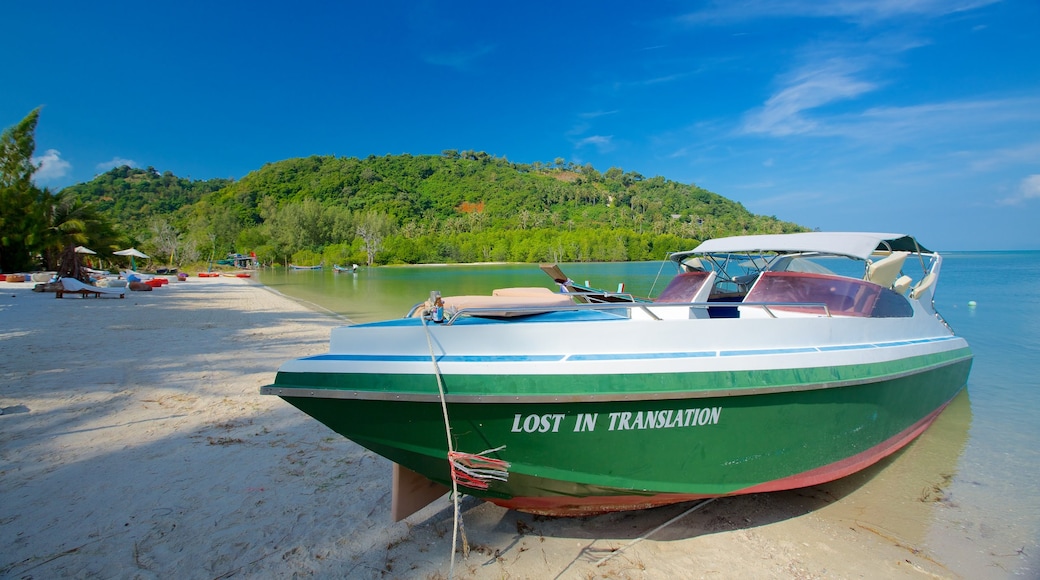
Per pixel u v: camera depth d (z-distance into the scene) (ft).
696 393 11.35
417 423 10.87
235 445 18.40
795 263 21.43
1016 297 69.56
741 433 12.42
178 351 35.42
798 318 13.75
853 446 15.14
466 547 12.07
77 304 66.80
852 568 11.94
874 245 17.04
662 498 12.53
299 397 10.59
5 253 111.96
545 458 11.37
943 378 20.12
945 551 12.69
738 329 12.71
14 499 14.26
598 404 10.93
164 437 19.10
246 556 11.81
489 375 10.70
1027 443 19.83
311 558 11.80
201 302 77.30
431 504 14.48
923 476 16.96
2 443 18.30
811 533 13.43
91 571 11.13
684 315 17.38
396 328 11.37
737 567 11.86
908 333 18.47
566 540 12.80
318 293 105.09
